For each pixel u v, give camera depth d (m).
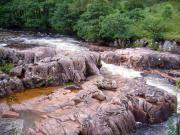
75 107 32.25
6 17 76.94
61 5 71.38
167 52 52.88
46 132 27.75
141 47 55.94
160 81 42.69
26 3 76.94
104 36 59.84
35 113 31.86
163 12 66.56
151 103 33.12
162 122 32.50
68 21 70.00
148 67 47.69
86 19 65.19
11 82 37.00
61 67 40.53
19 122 30.31
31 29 75.94
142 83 38.19
